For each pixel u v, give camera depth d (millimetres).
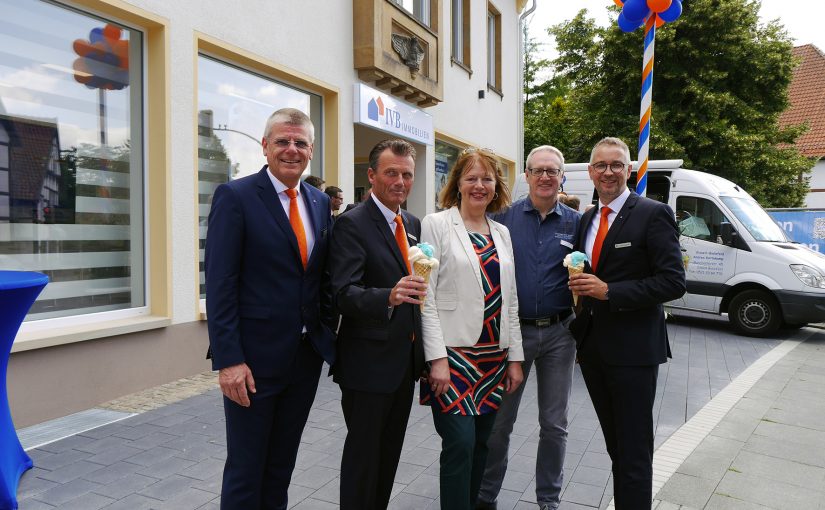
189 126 5859
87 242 5180
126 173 5527
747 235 9227
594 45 18078
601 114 18359
